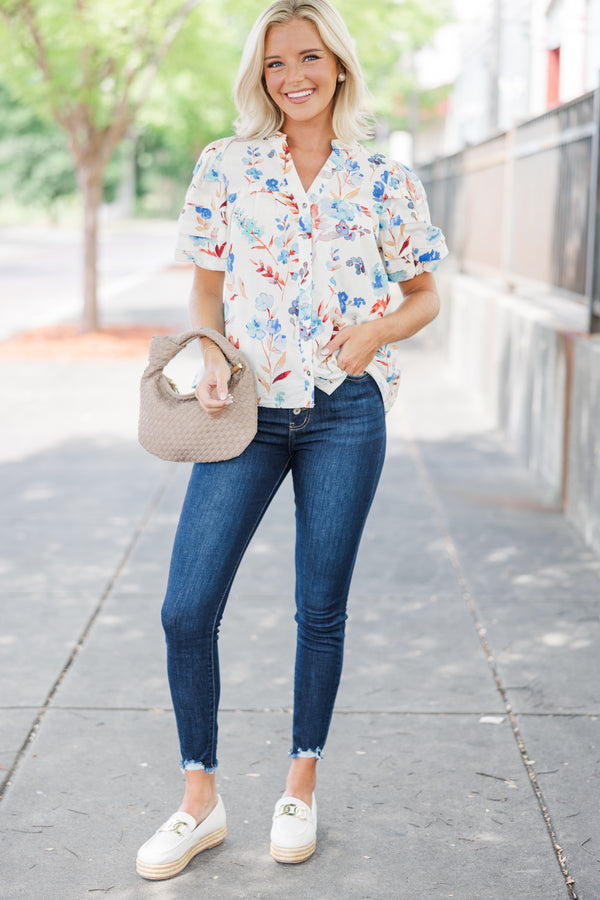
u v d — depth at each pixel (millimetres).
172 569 3434
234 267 3445
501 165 11445
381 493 8031
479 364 11367
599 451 6543
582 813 3775
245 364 3402
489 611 5688
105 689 4738
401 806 3828
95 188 15992
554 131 8906
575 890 3352
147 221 77625
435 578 6195
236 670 4934
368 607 5738
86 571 6297
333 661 3578
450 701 4637
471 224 13547
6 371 13164
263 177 3402
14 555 6562
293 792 3609
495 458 9180
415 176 3529
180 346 3475
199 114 25625
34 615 5602
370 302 3465
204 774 3570
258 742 4281
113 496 7906
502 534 7031
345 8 15930
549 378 8062
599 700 4648
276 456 3486
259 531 7074
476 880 3406
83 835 3650
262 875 3445
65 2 13875
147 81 15539
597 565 6438
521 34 16484
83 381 12531
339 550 3477
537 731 4371
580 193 7965
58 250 42875
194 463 3502
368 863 3502
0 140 68688
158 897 3324
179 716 3500
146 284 26344
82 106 15469
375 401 3520
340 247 3398
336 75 3432
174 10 14680
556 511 7582
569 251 8320
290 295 3398
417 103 31078
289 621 5531
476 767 4090
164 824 3543
